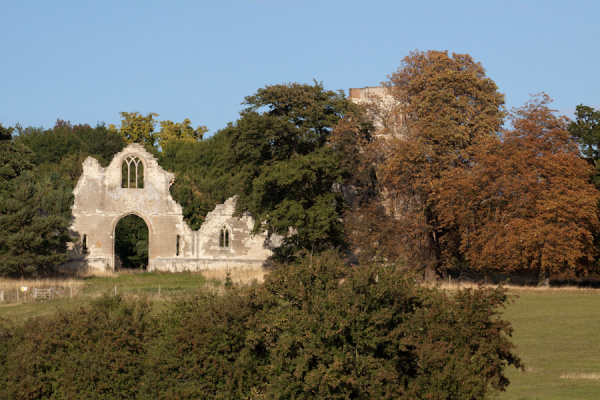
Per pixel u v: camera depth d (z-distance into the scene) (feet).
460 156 200.13
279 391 83.10
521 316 150.30
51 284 188.34
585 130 216.74
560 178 188.34
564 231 182.70
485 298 82.48
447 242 215.51
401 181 198.90
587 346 123.85
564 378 104.22
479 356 78.13
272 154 219.00
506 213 190.49
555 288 187.93
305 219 198.39
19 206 207.31
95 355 93.20
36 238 201.16
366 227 201.77
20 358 94.17
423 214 196.54
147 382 91.30
